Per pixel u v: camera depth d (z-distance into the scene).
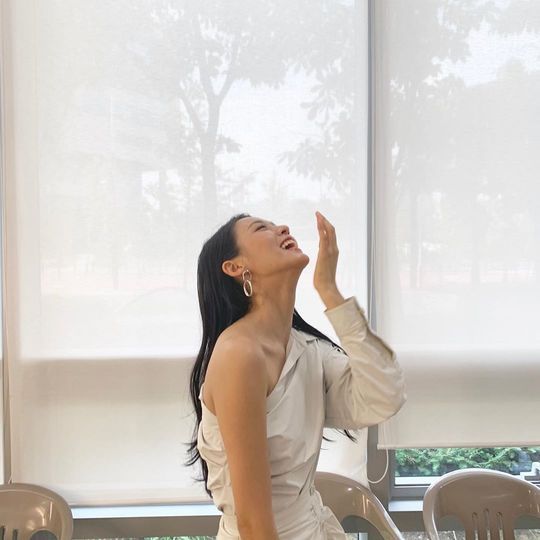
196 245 2.07
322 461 2.13
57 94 2.04
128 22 2.04
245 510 1.01
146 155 2.06
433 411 2.10
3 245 2.05
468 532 1.82
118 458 2.11
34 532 1.84
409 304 2.07
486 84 2.04
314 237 2.07
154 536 2.14
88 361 2.09
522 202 2.06
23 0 2.03
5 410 2.08
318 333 1.44
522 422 2.10
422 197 2.05
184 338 2.09
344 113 2.06
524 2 2.04
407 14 2.02
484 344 2.08
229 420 1.02
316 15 2.04
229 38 2.04
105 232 2.07
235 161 2.06
